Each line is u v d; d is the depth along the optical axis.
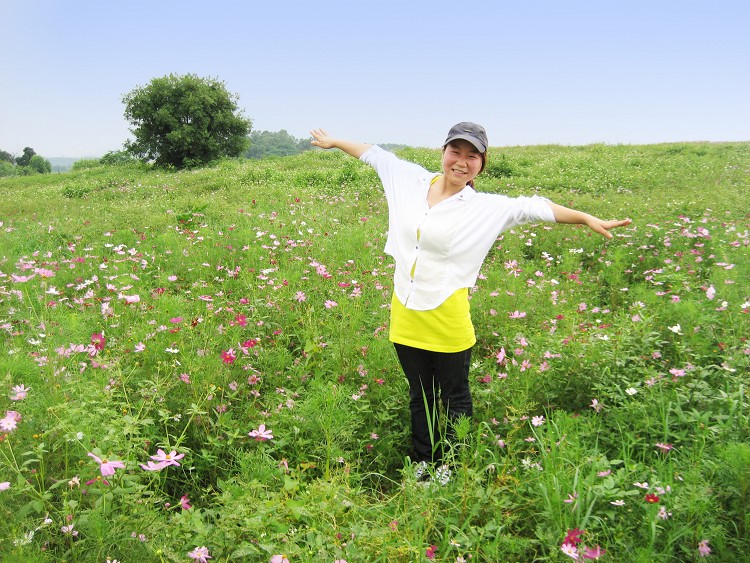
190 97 28.39
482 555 2.15
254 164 21.73
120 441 2.36
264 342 4.14
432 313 2.70
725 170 13.91
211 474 2.74
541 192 11.19
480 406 3.29
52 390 2.77
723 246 6.19
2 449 2.34
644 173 13.76
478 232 2.66
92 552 2.01
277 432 2.88
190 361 3.21
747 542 2.19
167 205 10.80
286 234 7.31
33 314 4.22
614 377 3.33
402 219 2.76
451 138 2.58
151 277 5.92
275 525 2.06
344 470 2.55
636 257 6.50
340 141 3.18
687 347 3.61
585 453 2.69
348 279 5.48
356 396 3.18
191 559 2.00
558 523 2.24
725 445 2.61
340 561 1.93
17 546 1.86
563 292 5.23
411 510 2.37
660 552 2.19
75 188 16.16
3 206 12.43
